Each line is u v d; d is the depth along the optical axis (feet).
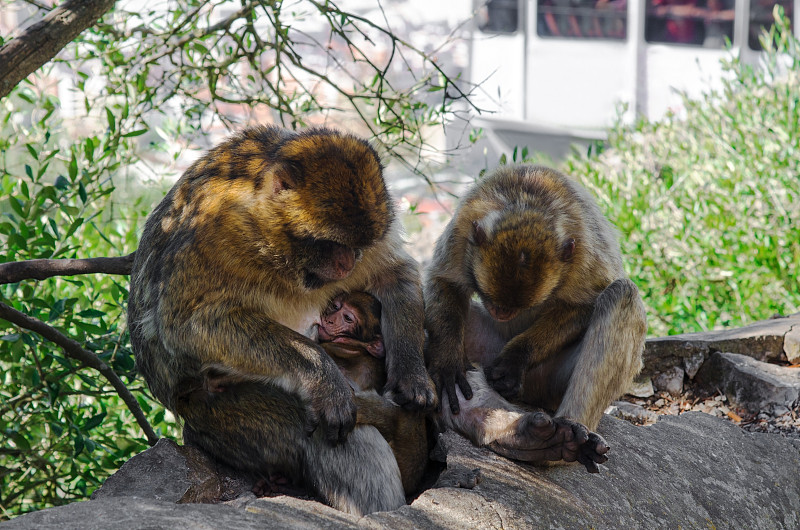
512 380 14.61
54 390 19.44
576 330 15.38
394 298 14.69
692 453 15.20
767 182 32.91
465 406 13.99
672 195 35.65
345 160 13.23
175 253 13.35
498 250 15.03
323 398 12.56
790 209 32.76
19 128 24.66
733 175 34.27
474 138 25.02
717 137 36.91
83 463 22.18
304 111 24.03
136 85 23.36
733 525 13.96
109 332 20.47
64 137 29.37
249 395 13.37
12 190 21.74
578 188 16.76
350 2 52.16
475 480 12.14
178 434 23.59
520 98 49.65
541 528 11.58
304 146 13.34
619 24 50.14
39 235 20.97
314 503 10.96
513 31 49.73
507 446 13.05
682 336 20.35
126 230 25.26
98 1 16.53
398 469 12.79
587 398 13.67
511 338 16.89
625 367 14.05
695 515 13.65
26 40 15.88
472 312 17.21
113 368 20.51
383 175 14.21
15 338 18.34
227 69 23.34
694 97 51.31
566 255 15.10
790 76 38.27
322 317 14.37
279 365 12.92
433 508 11.35
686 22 51.11
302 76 41.42
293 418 13.12
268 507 10.59
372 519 10.78
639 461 14.29
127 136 21.29
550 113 49.90
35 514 9.73
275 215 13.14
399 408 13.50
